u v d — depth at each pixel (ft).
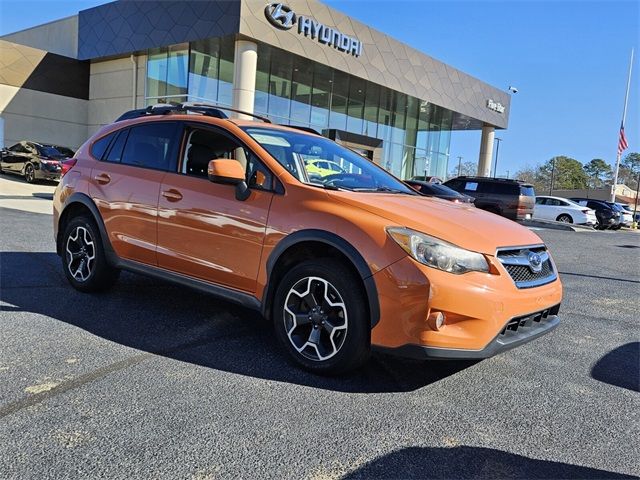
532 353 14.28
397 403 10.40
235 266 12.65
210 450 8.29
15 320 13.99
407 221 10.74
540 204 87.35
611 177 352.49
